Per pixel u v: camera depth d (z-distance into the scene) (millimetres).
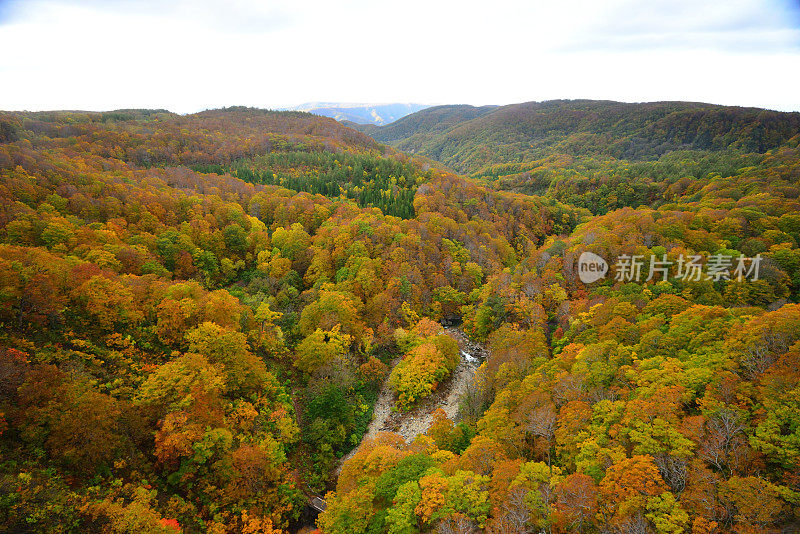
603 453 43062
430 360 85438
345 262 112188
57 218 87312
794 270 87688
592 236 114375
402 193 167750
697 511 34312
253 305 93750
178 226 117500
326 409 71812
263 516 51219
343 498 48219
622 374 56219
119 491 44531
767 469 37469
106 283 66375
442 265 122250
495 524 35969
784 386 41344
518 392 61906
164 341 68000
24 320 57719
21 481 39438
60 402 47062
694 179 196500
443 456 52531
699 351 54812
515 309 98625
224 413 59969
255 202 147625
